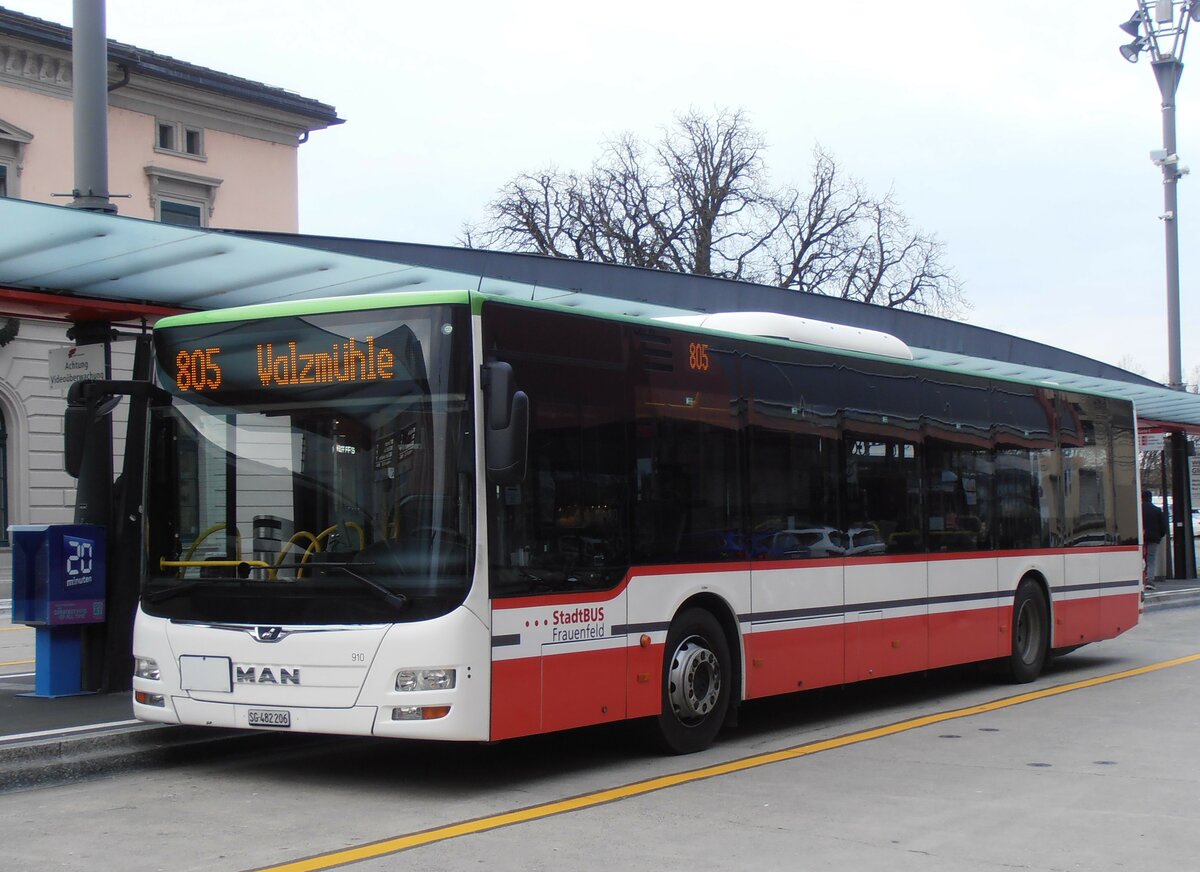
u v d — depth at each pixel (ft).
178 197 107.24
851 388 37.91
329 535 26.53
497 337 26.86
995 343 79.36
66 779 28.48
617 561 29.27
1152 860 21.67
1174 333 89.45
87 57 38.65
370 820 24.52
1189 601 85.71
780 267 162.91
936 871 20.92
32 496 89.15
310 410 27.17
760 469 34.01
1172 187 89.51
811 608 35.42
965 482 43.04
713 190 157.79
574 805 25.90
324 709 25.93
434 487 25.88
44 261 38.65
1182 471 101.19
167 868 20.93
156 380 28.96
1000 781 28.53
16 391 88.38
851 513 37.40
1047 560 47.52
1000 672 46.47
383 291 44.68
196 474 28.19
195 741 31.12
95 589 36.55
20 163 95.30
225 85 108.58
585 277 53.88
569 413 28.37
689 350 32.14
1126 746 33.19
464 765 30.45
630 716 29.50
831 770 29.89
